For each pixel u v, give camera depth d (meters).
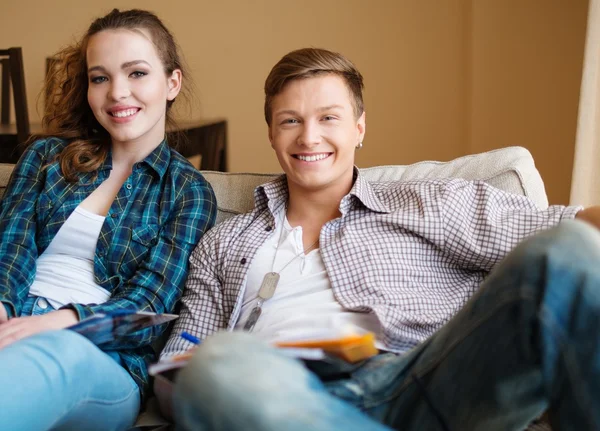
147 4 4.06
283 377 0.81
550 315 0.91
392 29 3.72
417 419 1.11
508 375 1.00
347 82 1.58
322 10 3.83
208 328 1.57
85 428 1.27
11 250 1.67
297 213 1.62
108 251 1.68
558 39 3.12
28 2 4.16
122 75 1.71
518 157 1.70
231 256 1.60
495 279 1.01
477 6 3.25
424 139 3.76
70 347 1.20
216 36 4.02
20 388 1.08
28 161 1.81
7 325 1.42
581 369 0.88
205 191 1.74
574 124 3.14
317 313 1.45
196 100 4.07
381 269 1.47
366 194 1.57
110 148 1.81
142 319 1.33
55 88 1.99
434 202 1.50
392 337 1.38
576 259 0.93
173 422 1.37
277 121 1.57
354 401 1.14
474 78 3.31
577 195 2.28
